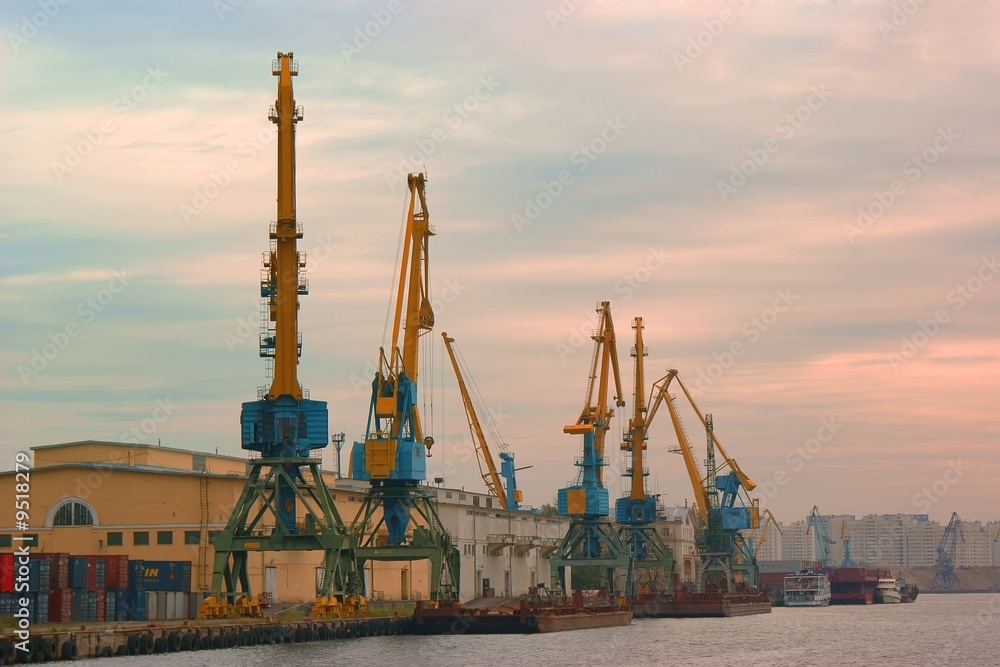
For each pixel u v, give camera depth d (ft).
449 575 325.83
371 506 323.57
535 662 249.75
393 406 306.55
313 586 349.20
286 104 290.56
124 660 217.77
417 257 321.93
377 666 227.40
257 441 288.71
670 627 405.80
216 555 285.43
